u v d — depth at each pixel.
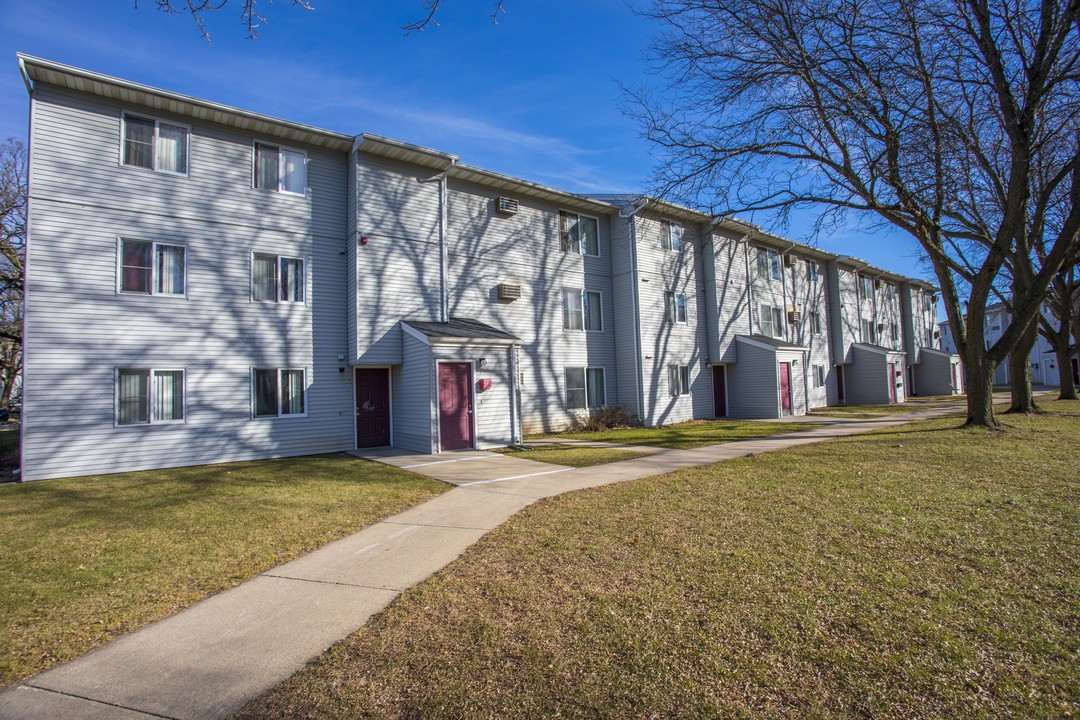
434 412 13.10
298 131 13.23
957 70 13.10
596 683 3.04
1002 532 5.46
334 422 13.84
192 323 12.05
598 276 19.98
